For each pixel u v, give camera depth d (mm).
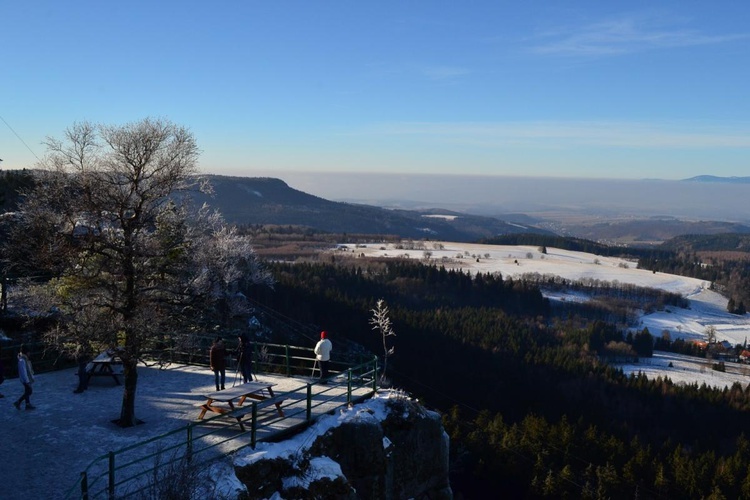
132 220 15289
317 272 130125
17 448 14234
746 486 51750
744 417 79750
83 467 13266
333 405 17531
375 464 16328
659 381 92312
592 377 89062
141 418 16438
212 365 18672
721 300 195375
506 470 55344
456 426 61281
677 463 56219
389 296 127125
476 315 119375
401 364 80938
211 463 13180
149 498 11250
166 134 15484
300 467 14461
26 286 16906
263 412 16844
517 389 81625
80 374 18703
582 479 54875
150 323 15281
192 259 16234
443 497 18625
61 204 14742
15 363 20906
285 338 68625
